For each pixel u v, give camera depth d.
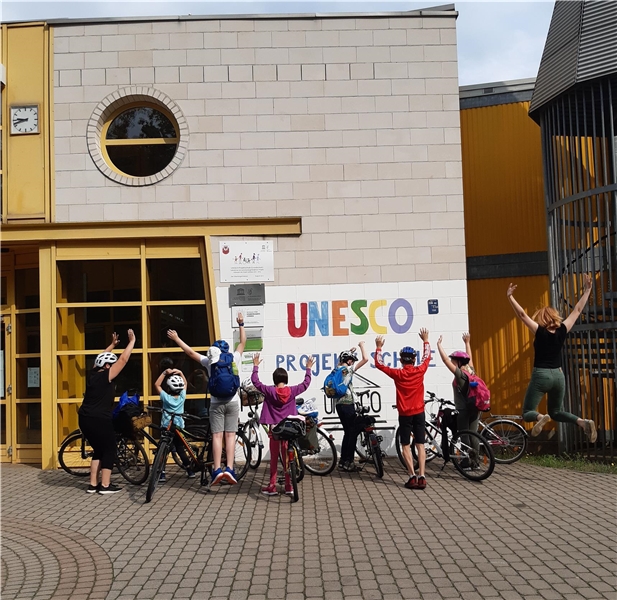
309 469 8.75
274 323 9.91
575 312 7.62
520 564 5.18
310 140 10.13
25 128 10.15
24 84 10.19
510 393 11.64
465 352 9.14
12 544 6.07
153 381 10.02
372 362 9.91
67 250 10.09
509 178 11.99
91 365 10.12
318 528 6.25
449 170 10.14
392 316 9.96
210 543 5.89
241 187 10.06
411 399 7.91
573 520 6.41
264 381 9.84
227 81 10.16
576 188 10.41
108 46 10.18
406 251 10.04
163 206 10.03
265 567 5.23
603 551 5.48
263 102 10.15
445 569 5.09
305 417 8.36
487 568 5.11
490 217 12.03
